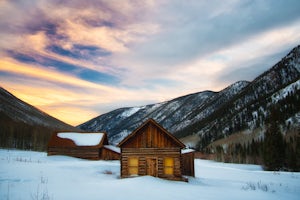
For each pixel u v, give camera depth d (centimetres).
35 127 10938
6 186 1402
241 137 12712
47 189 1418
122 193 1397
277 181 2659
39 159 3762
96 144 4331
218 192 1627
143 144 2409
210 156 9794
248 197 1515
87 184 1697
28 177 1733
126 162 2370
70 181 1773
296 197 1680
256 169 5653
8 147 6762
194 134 19175
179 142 2372
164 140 2406
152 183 1850
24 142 8031
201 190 1669
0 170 1909
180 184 1983
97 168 2794
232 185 2145
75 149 4328
